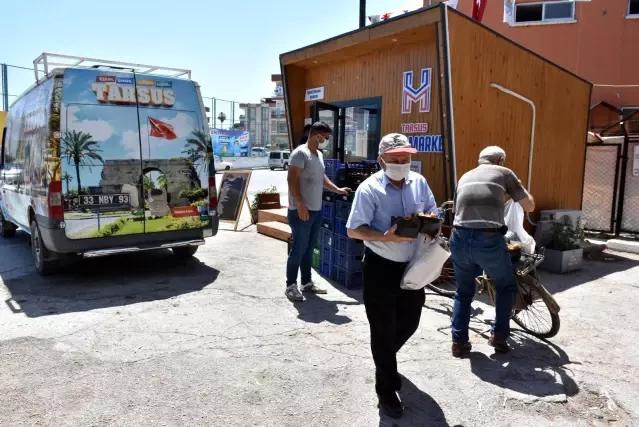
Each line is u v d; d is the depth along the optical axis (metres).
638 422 3.15
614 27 13.04
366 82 7.94
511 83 6.75
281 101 63.78
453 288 5.81
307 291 5.76
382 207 3.15
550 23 13.55
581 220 8.14
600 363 3.99
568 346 4.33
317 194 5.42
